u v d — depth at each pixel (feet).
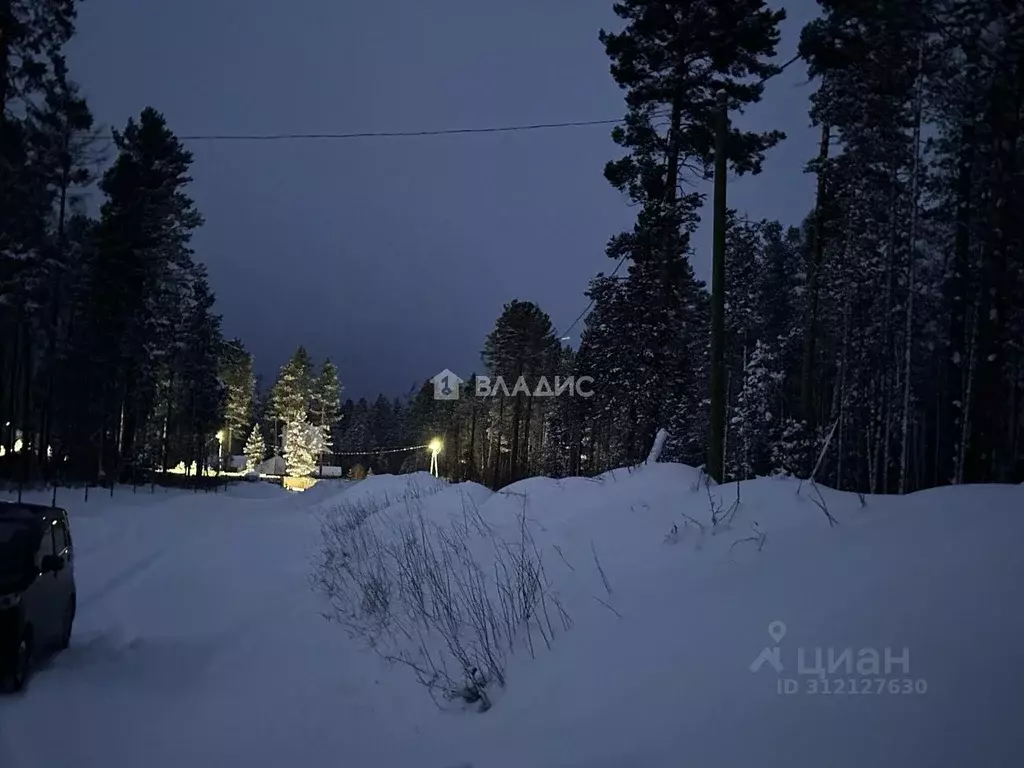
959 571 15.87
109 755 18.94
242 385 328.90
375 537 48.06
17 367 134.92
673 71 80.84
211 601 40.50
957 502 20.48
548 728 17.43
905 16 50.96
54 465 138.72
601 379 105.40
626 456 93.66
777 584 18.84
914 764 11.23
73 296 139.54
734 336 150.61
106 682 25.77
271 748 19.42
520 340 231.50
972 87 64.44
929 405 120.57
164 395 173.37
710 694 15.34
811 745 12.57
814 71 76.69
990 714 11.53
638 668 17.92
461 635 26.55
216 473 248.11
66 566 31.89
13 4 95.04
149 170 147.02
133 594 42.24
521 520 38.37
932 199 98.32
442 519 48.67
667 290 89.51
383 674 25.23
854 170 99.60
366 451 450.71
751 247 156.76
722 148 47.44
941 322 104.47
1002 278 65.72
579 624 22.52
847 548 19.49
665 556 24.80
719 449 45.57
